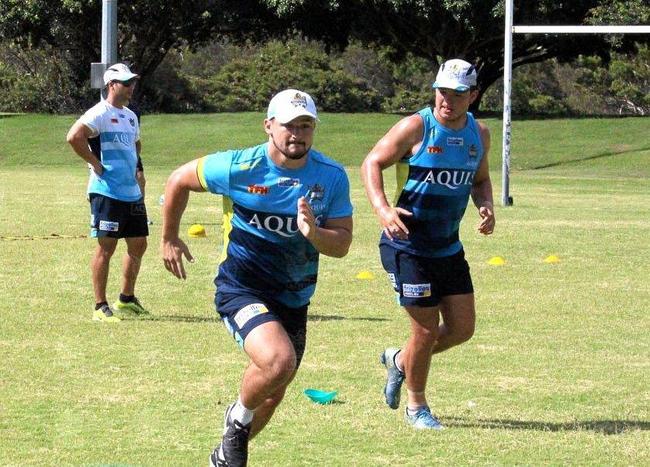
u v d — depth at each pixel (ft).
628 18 237.25
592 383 46.29
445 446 36.63
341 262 83.61
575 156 227.20
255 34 286.05
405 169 38.73
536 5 242.78
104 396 42.52
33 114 286.05
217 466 31.24
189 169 32.24
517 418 40.55
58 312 60.75
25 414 39.70
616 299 68.03
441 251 38.91
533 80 424.87
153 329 56.54
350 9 260.01
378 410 41.29
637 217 121.39
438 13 248.11
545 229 107.76
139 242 59.72
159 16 270.67
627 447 36.78
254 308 31.27
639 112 413.80
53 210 122.52
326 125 261.44
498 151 233.35
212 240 96.07
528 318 61.41
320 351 51.83
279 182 31.40
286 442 36.78
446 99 37.86
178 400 42.11
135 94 286.05
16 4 263.08
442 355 51.39
